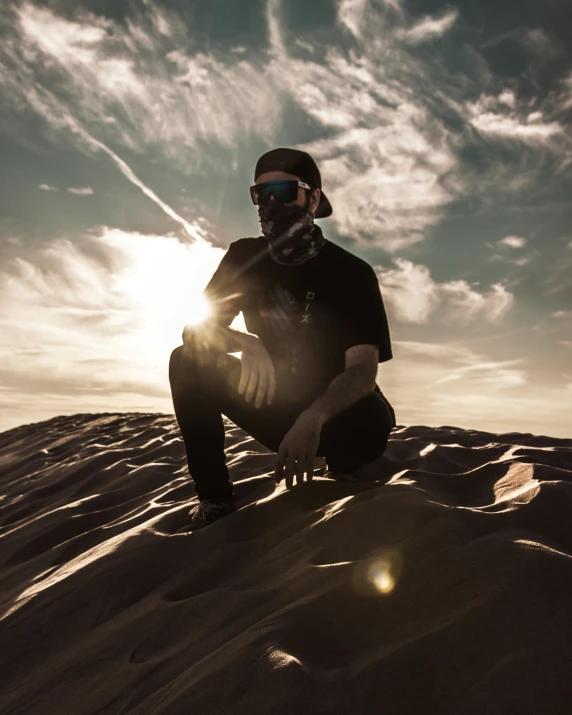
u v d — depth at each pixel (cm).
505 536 144
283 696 105
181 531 209
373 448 203
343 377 191
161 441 414
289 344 211
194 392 207
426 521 156
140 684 127
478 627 115
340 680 108
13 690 145
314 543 165
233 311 219
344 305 204
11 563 238
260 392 194
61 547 225
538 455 248
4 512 338
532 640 109
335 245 213
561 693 99
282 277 210
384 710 102
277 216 202
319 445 203
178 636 142
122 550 192
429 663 110
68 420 710
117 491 296
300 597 138
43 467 473
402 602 128
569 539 150
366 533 160
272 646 117
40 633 165
